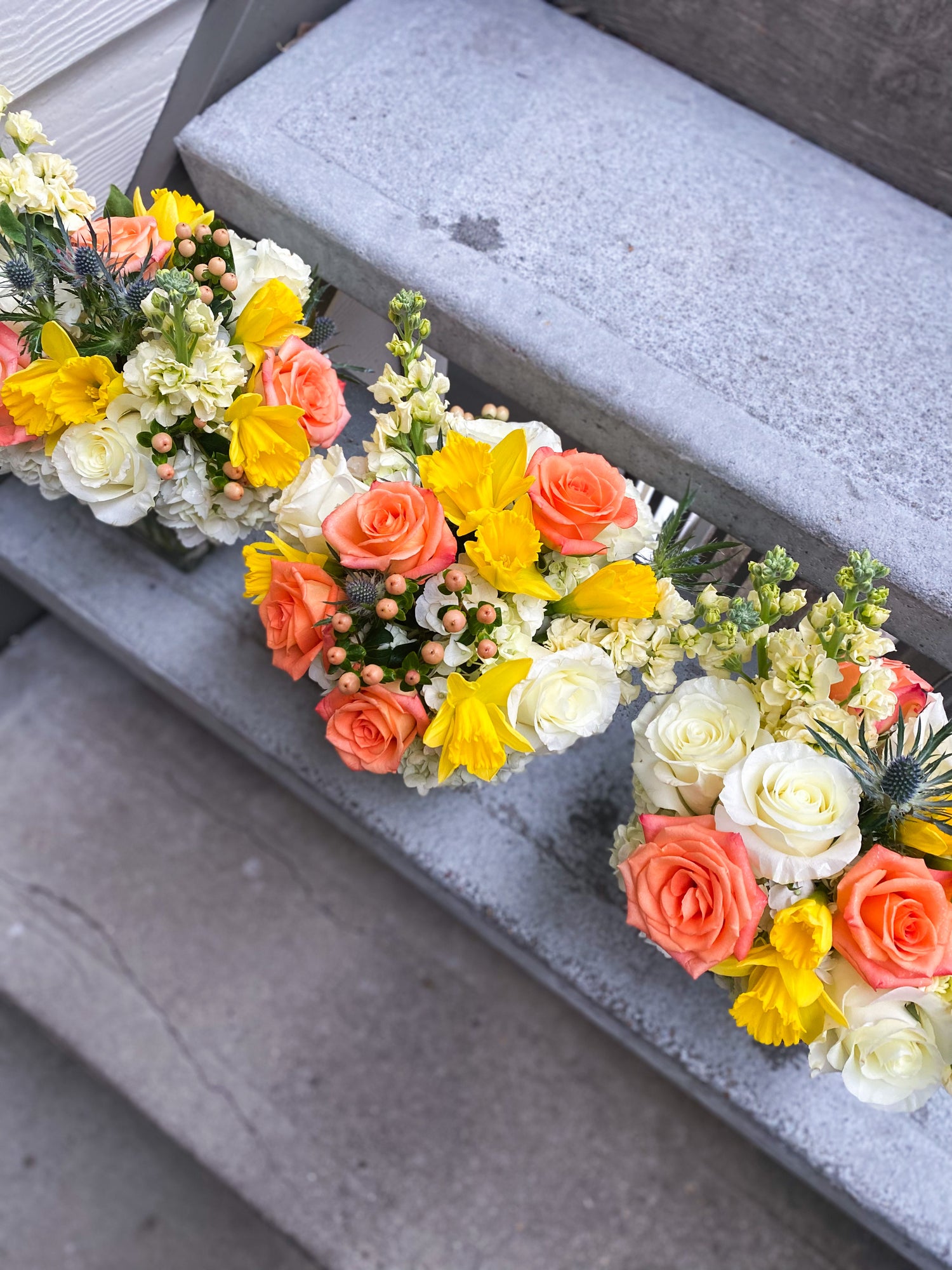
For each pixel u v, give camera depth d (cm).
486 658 81
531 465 82
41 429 88
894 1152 114
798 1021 80
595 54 142
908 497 105
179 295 81
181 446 92
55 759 187
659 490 118
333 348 124
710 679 86
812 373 113
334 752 134
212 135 125
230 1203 168
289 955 173
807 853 79
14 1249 166
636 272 119
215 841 181
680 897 79
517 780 132
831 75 130
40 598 166
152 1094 163
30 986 169
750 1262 155
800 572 112
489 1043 168
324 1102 163
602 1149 161
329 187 121
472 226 120
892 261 125
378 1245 156
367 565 78
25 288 86
